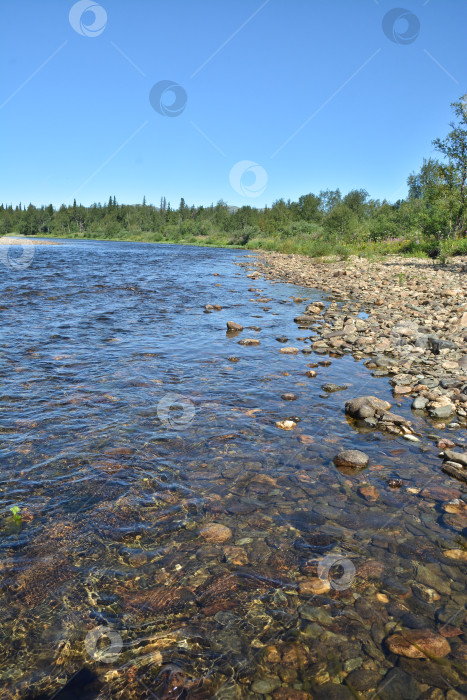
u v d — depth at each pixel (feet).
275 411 16.58
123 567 8.77
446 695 6.31
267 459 13.11
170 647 7.13
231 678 6.63
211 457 13.09
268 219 216.95
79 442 13.65
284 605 7.97
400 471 12.65
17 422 14.85
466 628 7.48
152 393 17.92
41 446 13.34
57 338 26.16
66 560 8.89
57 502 10.70
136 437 14.10
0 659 6.86
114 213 301.02
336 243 118.93
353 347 26.00
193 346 25.43
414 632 7.40
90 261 84.69
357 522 10.32
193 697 6.32
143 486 11.51
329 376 20.86
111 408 16.26
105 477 11.81
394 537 9.81
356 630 7.47
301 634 7.40
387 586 8.42
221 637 7.33
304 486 11.75
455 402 17.74
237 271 71.72
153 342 26.02
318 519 10.39
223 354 23.94
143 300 41.14
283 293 47.50
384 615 7.77
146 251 131.64
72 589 8.21
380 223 124.06
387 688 6.44
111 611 7.77
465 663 6.84
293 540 9.66
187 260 95.76
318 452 13.64
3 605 7.82
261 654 7.04
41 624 7.48
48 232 290.15
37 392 17.57
